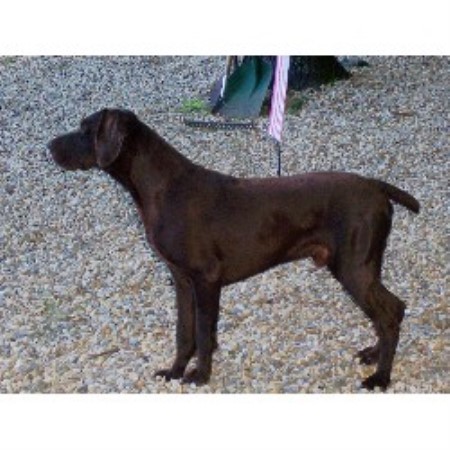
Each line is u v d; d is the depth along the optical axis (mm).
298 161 5707
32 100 6977
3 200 5285
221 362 3734
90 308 4152
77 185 5445
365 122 6262
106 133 3365
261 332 3941
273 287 4277
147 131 3439
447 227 4832
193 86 7246
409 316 4035
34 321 4062
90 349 3850
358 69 7391
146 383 3613
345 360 3744
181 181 3441
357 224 3428
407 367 3691
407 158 5723
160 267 4492
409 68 7410
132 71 7727
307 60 6871
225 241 3441
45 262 4586
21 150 5965
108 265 4527
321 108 6527
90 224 4973
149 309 4121
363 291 3455
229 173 5574
